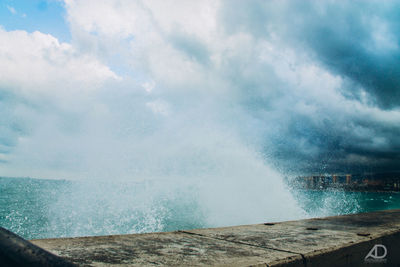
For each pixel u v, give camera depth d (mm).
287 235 2248
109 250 1614
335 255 1789
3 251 686
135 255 1526
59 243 1731
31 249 751
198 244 1862
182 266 1343
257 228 2586
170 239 2008
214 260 1467
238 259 1491
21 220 11195
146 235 2127
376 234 2303
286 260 1508
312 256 1640
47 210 13102
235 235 2225
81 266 1279
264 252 1661
